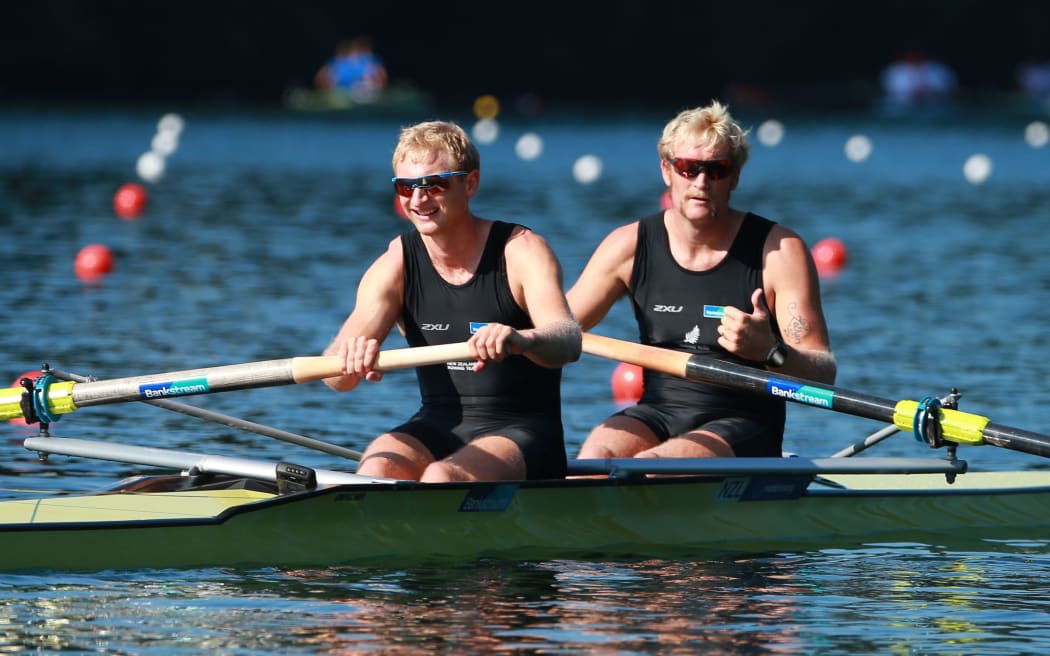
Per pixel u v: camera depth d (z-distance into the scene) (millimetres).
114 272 58156
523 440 24547
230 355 41281
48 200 86062
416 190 23688
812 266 26922
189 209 83688
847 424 36312
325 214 83750
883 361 42625
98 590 20984
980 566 23766
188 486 25688
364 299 24719
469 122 199000
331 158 131250
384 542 23453
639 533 25047
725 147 26266
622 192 101375
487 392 24797
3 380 37156
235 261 62406
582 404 37656
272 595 20922
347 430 33781
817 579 22594
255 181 104312
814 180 115688
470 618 19828
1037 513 28047
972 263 66312
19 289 53156
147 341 43344
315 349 42500
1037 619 20281
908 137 183625
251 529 22906
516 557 23656
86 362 39719
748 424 27047
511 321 24516
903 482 29188
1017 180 120000
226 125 177625
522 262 24109
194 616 19781
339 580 21844
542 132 181625
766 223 27094
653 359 26500
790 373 26125
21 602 20312
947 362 42594
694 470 25328
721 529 25609
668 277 27359
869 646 18891
